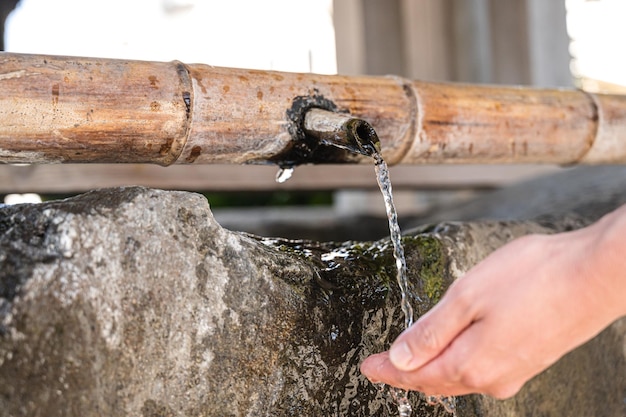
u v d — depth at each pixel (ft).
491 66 10.96
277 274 2.98
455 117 3.82
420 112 3.74
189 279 2.82
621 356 4.11
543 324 2.52
